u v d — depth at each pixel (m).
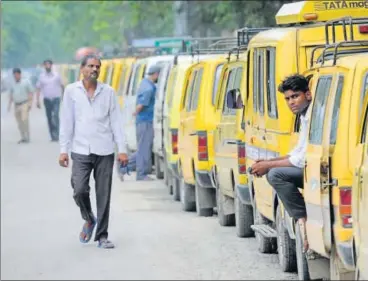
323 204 14.73
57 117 50.19
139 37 86.31
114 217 24.78
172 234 22.12
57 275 18.22
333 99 14.70
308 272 16.23
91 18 132.25
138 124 32.06
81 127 20.44
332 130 14.62
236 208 21.47
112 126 20.61
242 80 21.14
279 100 17.52
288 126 17.45
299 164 15.98
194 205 25.61
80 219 24.56
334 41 16.64
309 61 17.66
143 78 32.81
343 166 14.23
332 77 14.94
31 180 33.19
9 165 38.41
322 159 14.63
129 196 28.72
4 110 82.75
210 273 17.95
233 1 42.16
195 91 24.94
